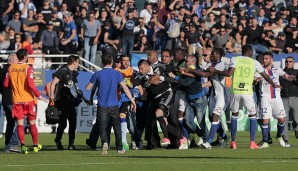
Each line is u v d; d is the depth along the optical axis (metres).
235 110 43.75
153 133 44.19
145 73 43.38
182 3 76.25
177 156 37.78
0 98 61.38
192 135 45.56
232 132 43.84
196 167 32.00
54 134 61.50
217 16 76.06
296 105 48.84
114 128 39.12
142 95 43.59
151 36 74.19
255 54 71.88
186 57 44.91
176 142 44.12
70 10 74.88
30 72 40.78
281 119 46.25
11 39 70.25
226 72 43.03
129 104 42.91
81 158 37.06
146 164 33.47
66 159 36.56
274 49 72.31
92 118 63.47
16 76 40.81
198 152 40.47
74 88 44.53
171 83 43.47
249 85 43.34
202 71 43.38
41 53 69.56
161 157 37.25
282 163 33.66
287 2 80.94
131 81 44.03
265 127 45.41
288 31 72.69
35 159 36.78
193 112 44.53
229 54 70.69
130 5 74.81
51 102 44.06
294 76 46.22
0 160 36.38
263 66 46.34
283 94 48.81
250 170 30.83
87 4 74.06
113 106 38.34
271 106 46.09
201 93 44.25
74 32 71.81
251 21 72.94
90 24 70.75
